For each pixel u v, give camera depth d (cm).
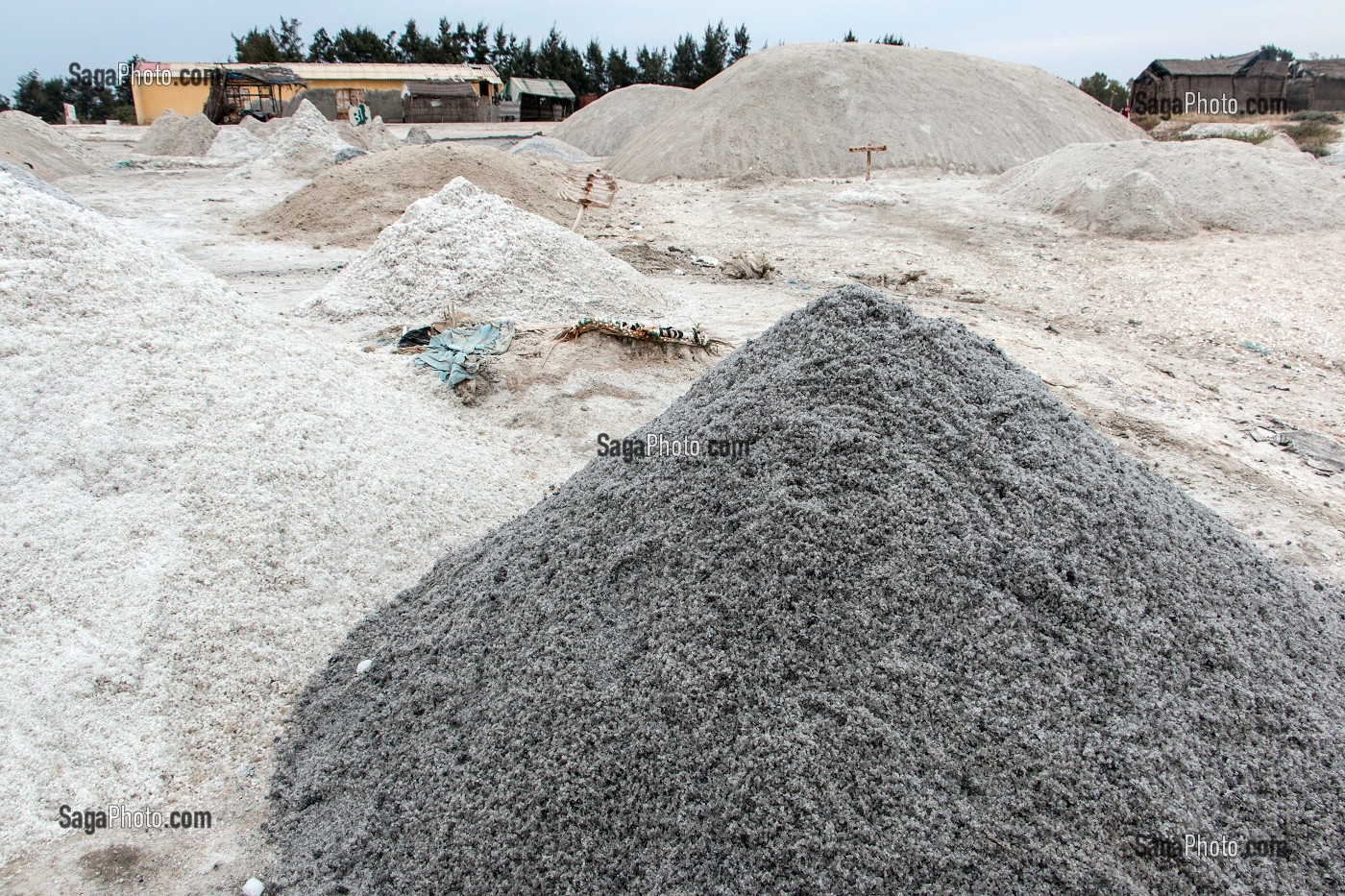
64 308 418
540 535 326
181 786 289
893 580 259
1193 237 1272
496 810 242
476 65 4844
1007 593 261
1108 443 351
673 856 225
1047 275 1113
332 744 294
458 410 595
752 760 233
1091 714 240
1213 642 268
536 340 688
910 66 2295
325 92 3369
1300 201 1333
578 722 251
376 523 414
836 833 219
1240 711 252
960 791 225
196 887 252
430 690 289
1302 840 227
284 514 388
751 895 215
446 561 372
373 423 488
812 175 2044
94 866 257
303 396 463
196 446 395
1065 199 1459
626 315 820
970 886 210
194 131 2734
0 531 332
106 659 307
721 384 343
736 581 266
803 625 254
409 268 820
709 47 4953
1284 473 545
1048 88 2389
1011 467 293
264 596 356
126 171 2158
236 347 467
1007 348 752
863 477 280
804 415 299
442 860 238
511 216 873
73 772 280
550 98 4359
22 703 288
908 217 1516
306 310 802
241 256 1148
